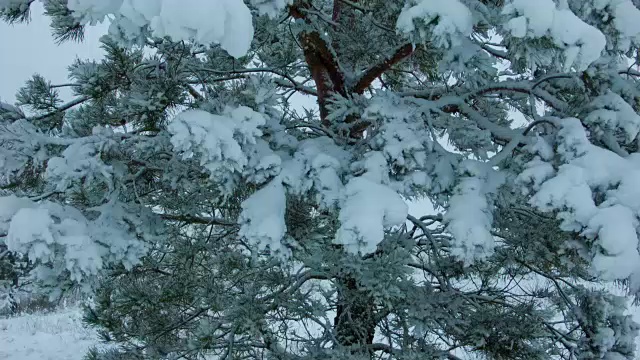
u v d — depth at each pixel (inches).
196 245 146.4
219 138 72.6
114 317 155.2
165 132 95.0
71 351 399.5
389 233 129.4
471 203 87.3
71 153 84.7
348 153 101.4
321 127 129.7
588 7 76.5
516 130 114.0
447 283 136.1
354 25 145.3
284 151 98.4
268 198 87.7
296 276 140.6
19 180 99.0
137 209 99.3
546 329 142.6
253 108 90.4
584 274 143.4
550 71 112.4
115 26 58.4
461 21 71.4
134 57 99.7
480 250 84.0
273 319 132.4
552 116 101.3
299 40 148.9
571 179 78.5
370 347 136.6
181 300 144.7
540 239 133.8
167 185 118.2
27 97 111.4
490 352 131.6
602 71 97.1
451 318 123.7
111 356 155.9
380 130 93.4
